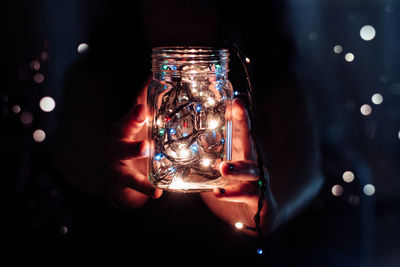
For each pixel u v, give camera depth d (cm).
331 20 152
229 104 54
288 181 74
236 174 51
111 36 78
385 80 153
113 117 77
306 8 143
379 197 162
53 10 118
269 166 75
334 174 107
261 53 77
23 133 111
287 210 73
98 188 75
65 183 79
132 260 73
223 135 52
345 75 157
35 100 112
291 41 80
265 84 76
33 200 98
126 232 73
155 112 52
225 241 71
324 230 101
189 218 71
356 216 104
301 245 99
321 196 105
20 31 116
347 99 159
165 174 51
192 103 49
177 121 50
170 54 49
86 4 114
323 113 149
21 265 88
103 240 74
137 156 54
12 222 95
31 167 103
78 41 119
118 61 78
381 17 158
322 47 151
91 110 77
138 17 77
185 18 73
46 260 88
